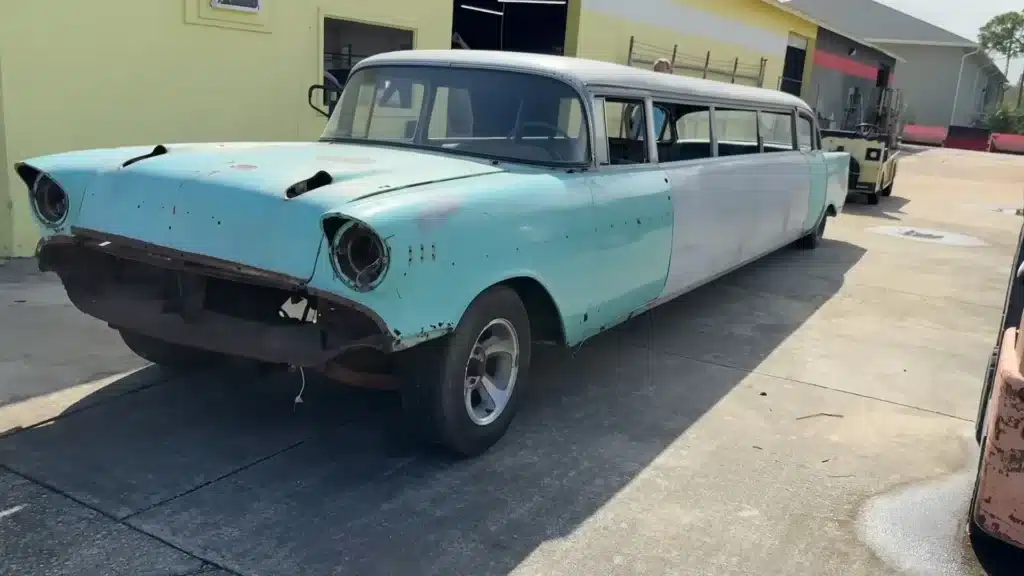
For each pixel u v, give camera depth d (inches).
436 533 123.2
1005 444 109.1
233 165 140.8
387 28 363.6
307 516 125.7
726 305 271.6
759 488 143.6
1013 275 140.3
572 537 124.3
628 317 193.3
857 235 434.6
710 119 230.2
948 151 1387.8
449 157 167.9
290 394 171.8
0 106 245.3
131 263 147.9
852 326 253.9
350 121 192.1
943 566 122.5
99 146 270.5
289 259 122.3
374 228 116.4
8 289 226.5
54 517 120.6
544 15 521.0
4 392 161.3
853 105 1144.8
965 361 224.5
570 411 173.3
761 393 191.0
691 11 604.1
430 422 138.5
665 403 181.2
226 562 112.8
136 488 130.6
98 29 263.1
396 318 121.5
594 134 172.7
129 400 163.5
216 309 138.3
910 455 161.0
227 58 299.9
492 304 142.1
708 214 219.6
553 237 151.9
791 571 119.3
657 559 120.0
